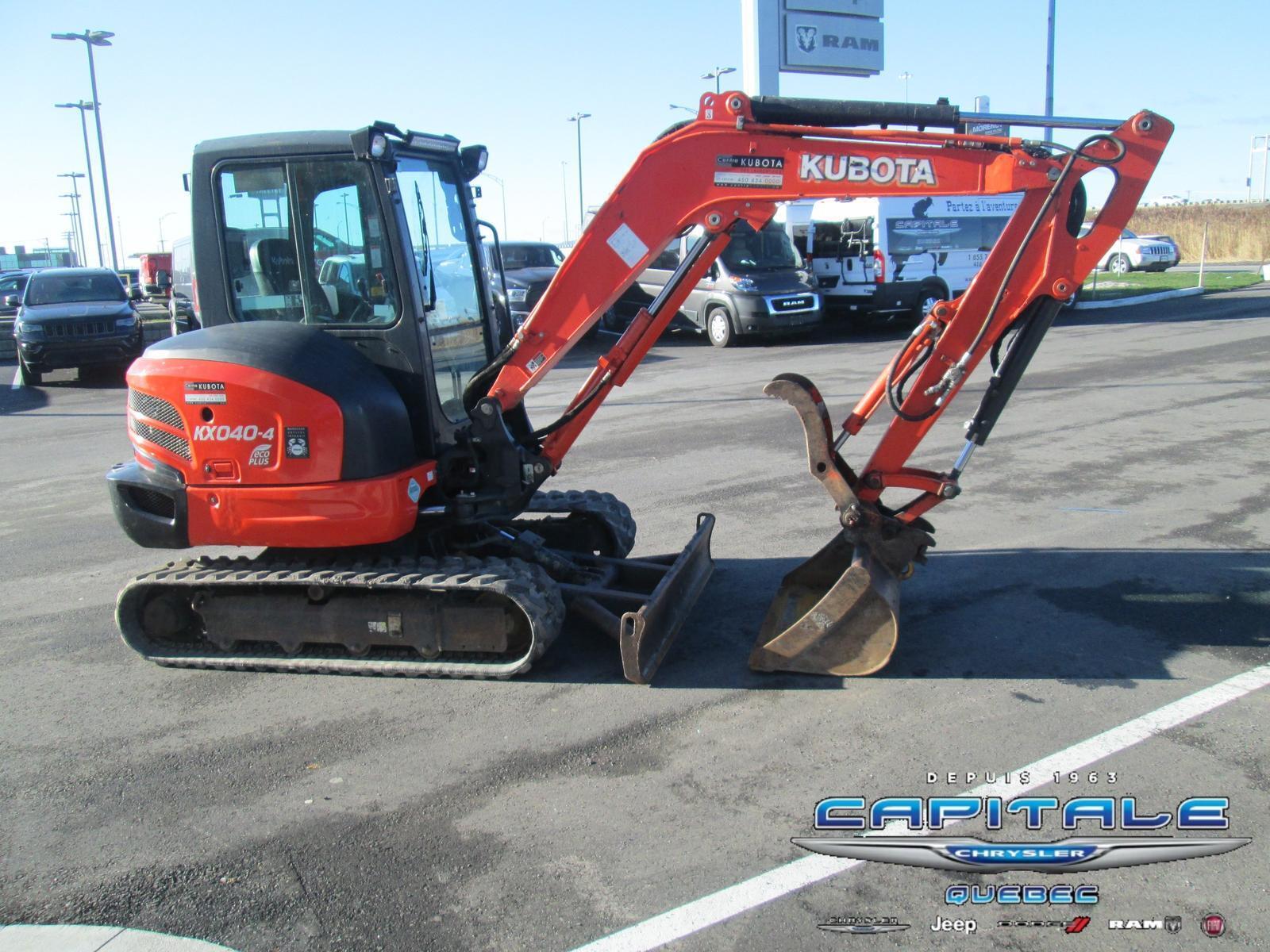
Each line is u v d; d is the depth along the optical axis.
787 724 4.27
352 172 4.80
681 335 20.39
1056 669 4.69
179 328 21.09
